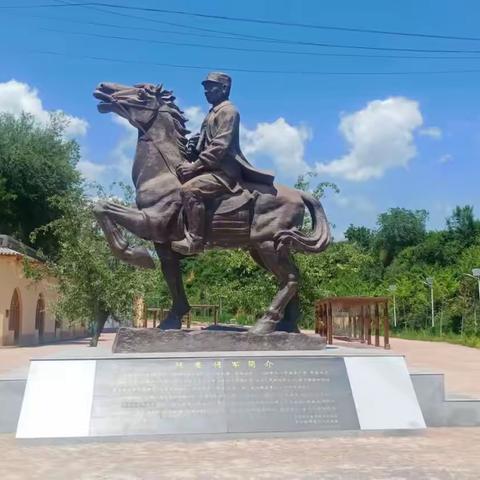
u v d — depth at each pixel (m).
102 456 5.53
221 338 7.61
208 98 8.16
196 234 7.75
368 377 6.81
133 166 8.07
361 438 6.34
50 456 5.54
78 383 6.44
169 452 5.68
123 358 6.62
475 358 18.31
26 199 30.38
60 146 31.78
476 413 7.05
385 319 13.47
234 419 6.35
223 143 7.78
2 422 6.59
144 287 18.69
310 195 8.41
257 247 7.99
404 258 47.53
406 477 4.84
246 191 8.01
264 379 6.65
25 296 25.34
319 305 15.33
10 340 23.97
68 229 19.12
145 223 7.74
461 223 46.38
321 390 6.66
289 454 5.59
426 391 7.02
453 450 5.79
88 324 20.64
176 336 7.54
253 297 15.80
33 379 6.43
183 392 6.48
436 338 27.73
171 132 8.09
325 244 8.18
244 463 5.26
